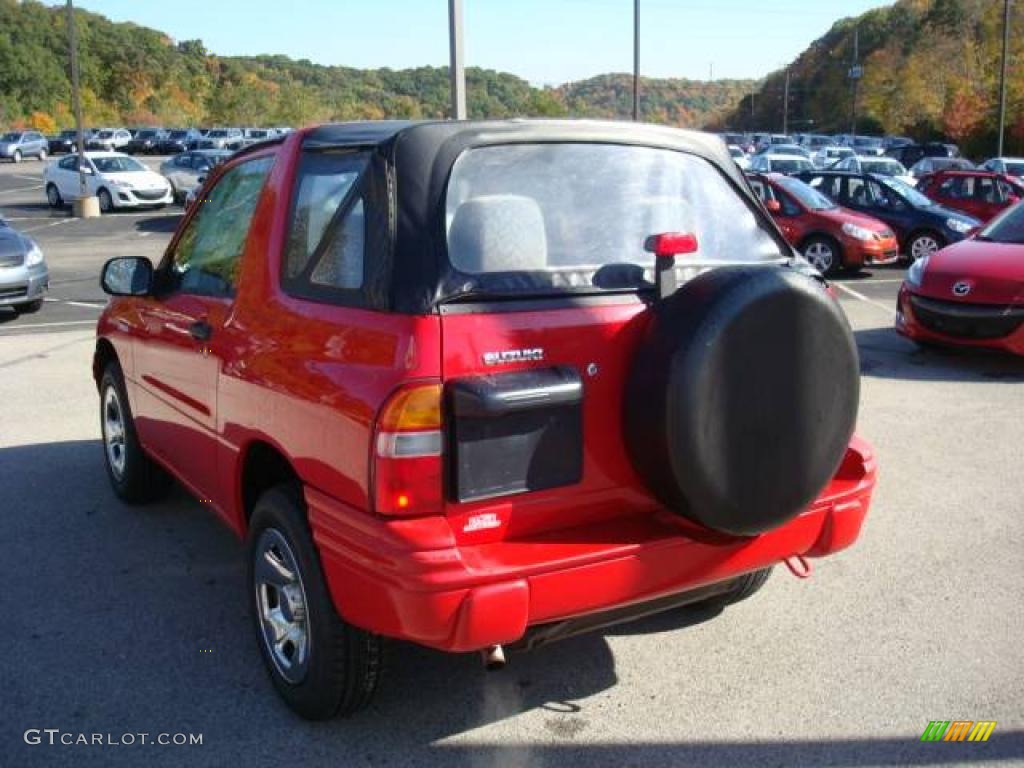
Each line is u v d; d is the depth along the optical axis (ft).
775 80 467.52
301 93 279.08
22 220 88.12
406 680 12.42
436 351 9.37
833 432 10.48
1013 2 244.22
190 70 424.05
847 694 11.99
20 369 30.55
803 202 53.42
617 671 12.62
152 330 15.71
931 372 29.76
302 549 10.71
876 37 383.86
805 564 12.30
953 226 56.03
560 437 9.95
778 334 9.89
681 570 10.34
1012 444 22.29
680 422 9.61
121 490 18.62
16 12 351.46
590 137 11.44
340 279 10.58
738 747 10.96
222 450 13.09
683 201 11.85
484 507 9.68
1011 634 13.46
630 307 10.32
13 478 20.34
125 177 94.02
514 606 9.40
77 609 14.37
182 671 12.64
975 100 215.51
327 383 10.15
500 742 11.09
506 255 10.16
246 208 13.26
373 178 10.34
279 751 10.91
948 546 16.52
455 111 33.09
